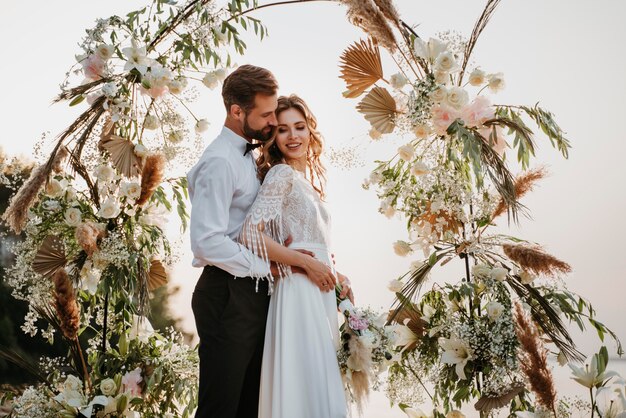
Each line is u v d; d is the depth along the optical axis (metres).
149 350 2.88
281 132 2.49
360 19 2.69
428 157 2.76
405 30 2.74
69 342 2.72
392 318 2.75
